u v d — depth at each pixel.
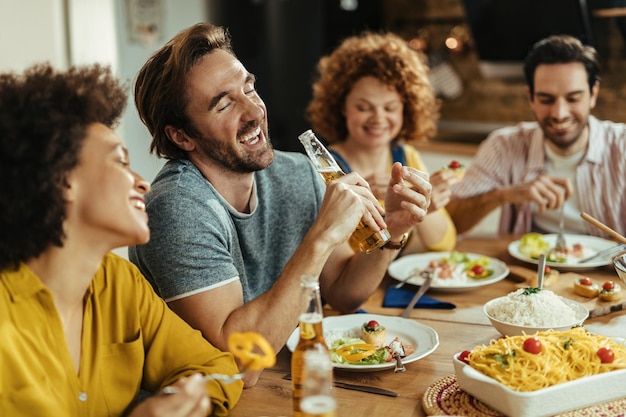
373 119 2.68
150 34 4.16
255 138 1.76
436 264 2.35
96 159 1.26
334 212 1.59
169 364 1.46
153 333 1.47
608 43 4.17
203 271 1.62
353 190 1.67
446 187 2.43
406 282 2.20
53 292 1.30
